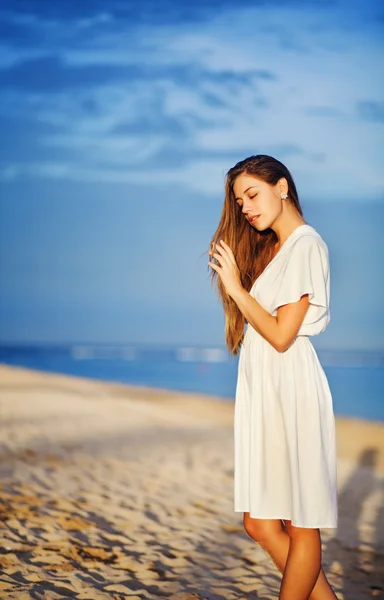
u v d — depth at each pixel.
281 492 3.05
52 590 3.89
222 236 3.35
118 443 10.38
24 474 7.35
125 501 6.38
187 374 46.38
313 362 3.09
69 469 7.87
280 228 3.22
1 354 91.94
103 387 24.17
